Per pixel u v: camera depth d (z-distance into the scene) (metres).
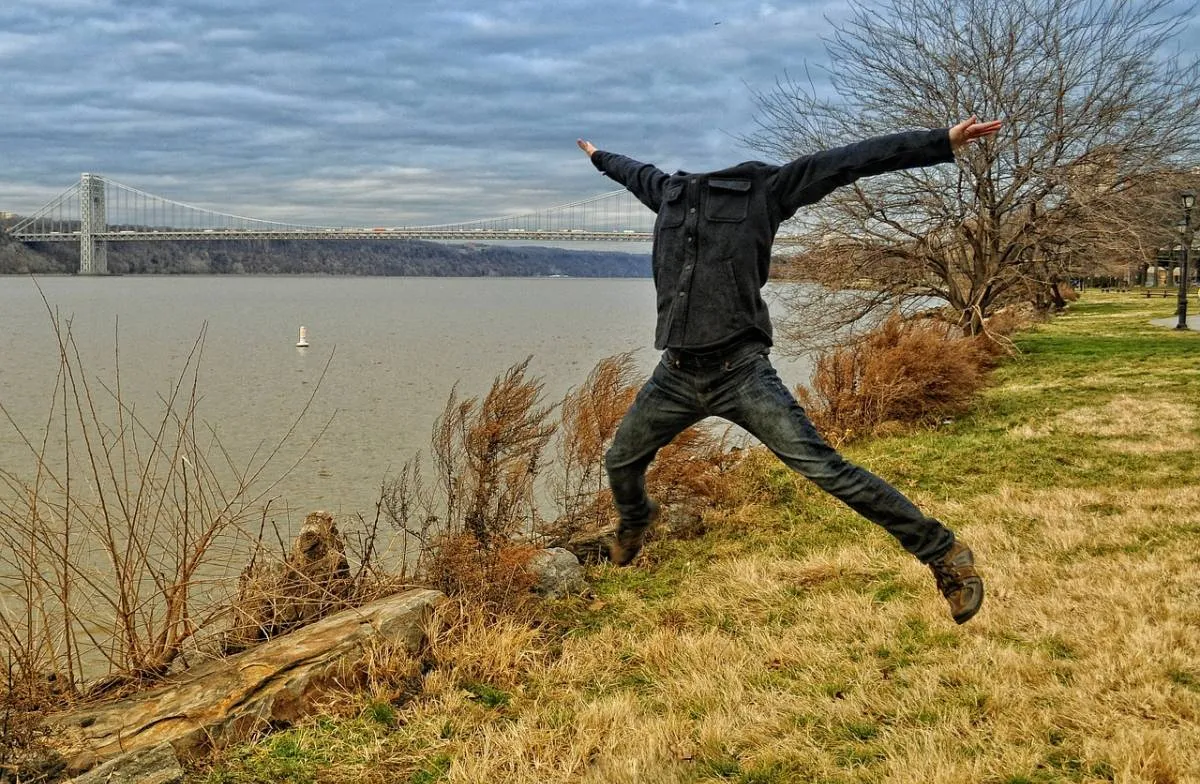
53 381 24.05
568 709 4.62
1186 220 18.98
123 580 4.99
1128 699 4.20
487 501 6.55
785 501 8.55
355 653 4.84
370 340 42.19
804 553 7.12
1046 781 3.64
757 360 3.63
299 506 10.04
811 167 3.59
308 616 5.56
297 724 4.44
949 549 3.61
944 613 5.43
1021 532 7.12
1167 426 10.66
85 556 6.68
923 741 3.97
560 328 54.06
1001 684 4.43
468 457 6.63
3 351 33.03
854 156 3.53
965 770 3.67
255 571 5.62
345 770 4.04
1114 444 10.00
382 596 5.83
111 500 8.96
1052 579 5.92
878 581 6.24
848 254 17.50
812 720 4.29
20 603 5.77
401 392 22.33
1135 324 25.78
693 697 4.64
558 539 7.68
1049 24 16.19
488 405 6.63
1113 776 3.62
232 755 4.15
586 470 8.03
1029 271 18.33
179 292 116.69
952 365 12.61
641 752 4.04
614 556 4.50
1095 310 34.75
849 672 4.80
